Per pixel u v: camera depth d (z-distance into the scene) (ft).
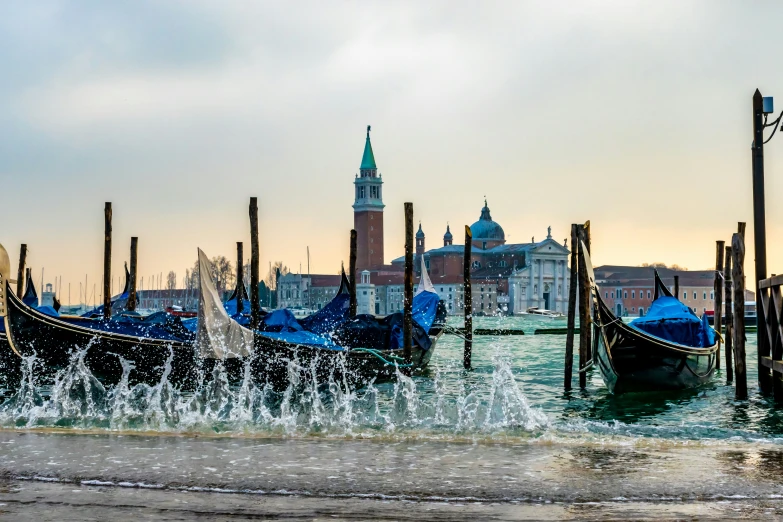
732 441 57.00
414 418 66.59
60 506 38.65
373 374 94.12
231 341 79.71
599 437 57.67
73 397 78.59
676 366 88.69
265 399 79.77
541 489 41.50
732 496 40.29
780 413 74.38
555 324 380.99
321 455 50.57
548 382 102.47
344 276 115.24
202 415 68.49
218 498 39.93
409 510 37.96
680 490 41.32
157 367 84.43
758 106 77.92
